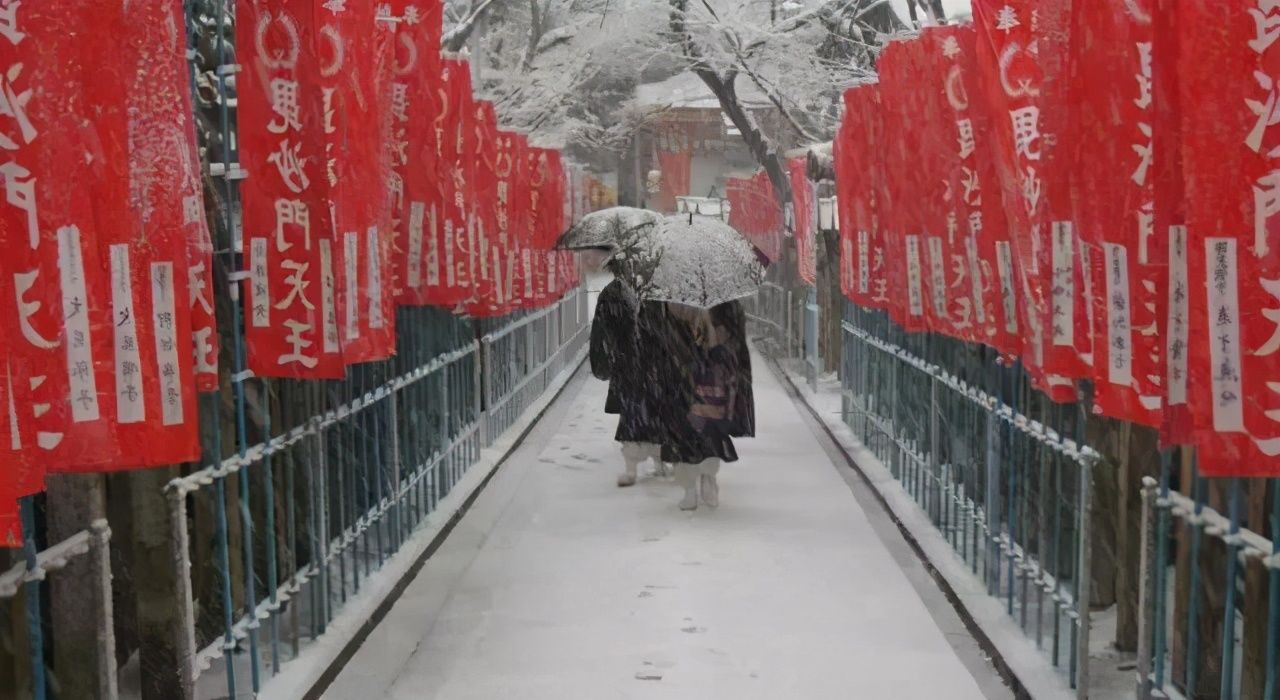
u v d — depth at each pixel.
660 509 9.38
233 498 5.38
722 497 9.83
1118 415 4.09
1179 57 3.29
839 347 17.19
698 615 6.55
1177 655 4.70
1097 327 4.17
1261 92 3.19
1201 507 3.86
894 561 7.71
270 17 4.70
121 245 3.40
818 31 19.91
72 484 3.50
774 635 6.18
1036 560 6.55
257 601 5.84
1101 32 4.04
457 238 8.06
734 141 38.66
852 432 12.55
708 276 8.91
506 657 5.85
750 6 20.88
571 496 9.97
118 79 3.38
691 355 9.11
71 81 3.11
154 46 3.51
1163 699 4.16
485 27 21.58
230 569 5.38
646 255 9.13
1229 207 3.22
